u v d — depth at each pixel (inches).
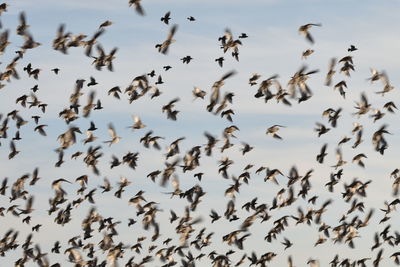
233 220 3016.7
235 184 3034.0
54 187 2965.1
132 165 2957.7
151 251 3193.9
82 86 2790.4
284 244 3080.7
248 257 3061.0
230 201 3031.5
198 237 3250.5
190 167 2994.6
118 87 2817.4
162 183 3002.0
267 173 3014.3
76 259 2878.9
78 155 2896.2
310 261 3056.1
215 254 3225.9
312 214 3088.1
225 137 2979.8
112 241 3191.4
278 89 2711.6
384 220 3129.9
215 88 2748.5
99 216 3184.1
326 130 2906.0
